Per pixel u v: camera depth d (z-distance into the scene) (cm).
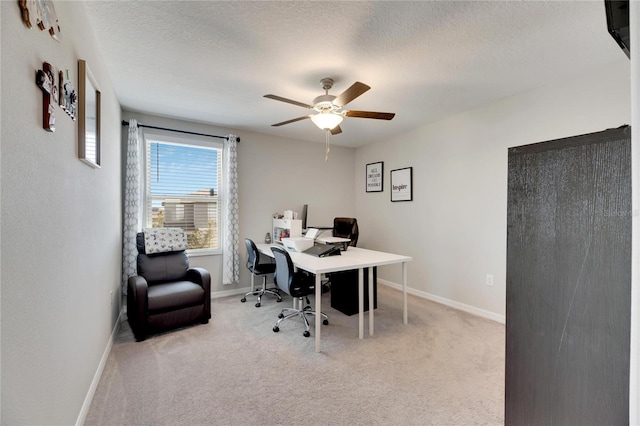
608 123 236
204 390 191
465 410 174
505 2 165
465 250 347
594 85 243
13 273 89
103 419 164
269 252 364
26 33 96
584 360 86
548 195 93
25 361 97
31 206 101
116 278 290
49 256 116
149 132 358
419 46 209
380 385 198
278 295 388
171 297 278
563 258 90
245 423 163
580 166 86
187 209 389
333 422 164
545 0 163
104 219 225
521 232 100
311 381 202
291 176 470
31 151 101
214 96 301
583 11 172
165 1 165
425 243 400
